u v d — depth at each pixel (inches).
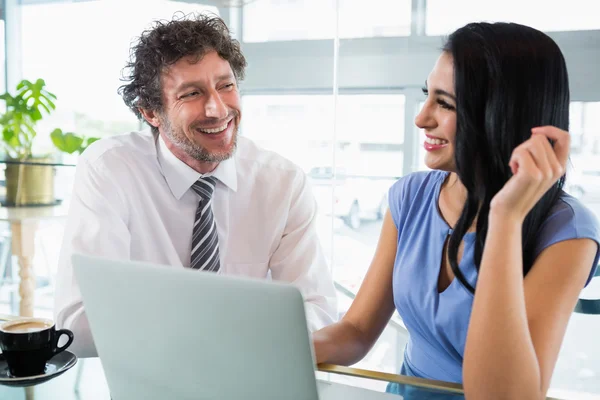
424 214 47.8
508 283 32.8
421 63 105.2
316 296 64.0
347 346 46.7
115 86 118.3
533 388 32.9
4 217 85.0
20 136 90.9
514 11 99.0
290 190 70.2
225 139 62.2
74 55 119.7
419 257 46.3
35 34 121.0
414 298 45.7
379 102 108.5
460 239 42.4
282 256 70.1
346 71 109.3
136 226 64.4
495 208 33.3
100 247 59.7
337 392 35.3
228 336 25.5
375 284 50.4
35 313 115.6
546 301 36.7
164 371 28.2
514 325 32.7
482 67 37.7
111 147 65.2
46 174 85.9
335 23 108.6
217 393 27.1
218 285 24.7
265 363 25.3
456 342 43.7
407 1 104.7
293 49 111.2
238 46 66.9
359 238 113.0
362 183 111.4
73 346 52.6
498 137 37.9
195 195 65.6
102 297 28.4
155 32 61.5
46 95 95.6
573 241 38.5
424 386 35.9
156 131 67.7
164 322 26.9
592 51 95.3
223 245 67.9
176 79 59.8
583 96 96.3
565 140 32.6
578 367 98.3
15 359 37.9
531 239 39.8
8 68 121.8
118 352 29.4
